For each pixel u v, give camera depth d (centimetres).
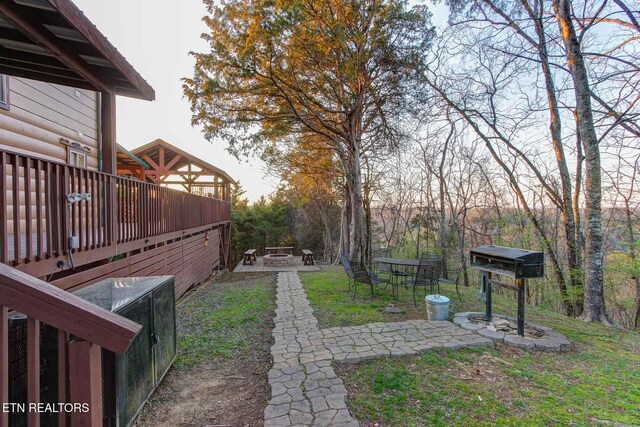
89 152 662
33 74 334
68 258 320
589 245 645
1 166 235
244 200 2394
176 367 352
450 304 598
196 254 961
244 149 827
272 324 503
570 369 343
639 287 987
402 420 242
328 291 749
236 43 679
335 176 1489
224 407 272
